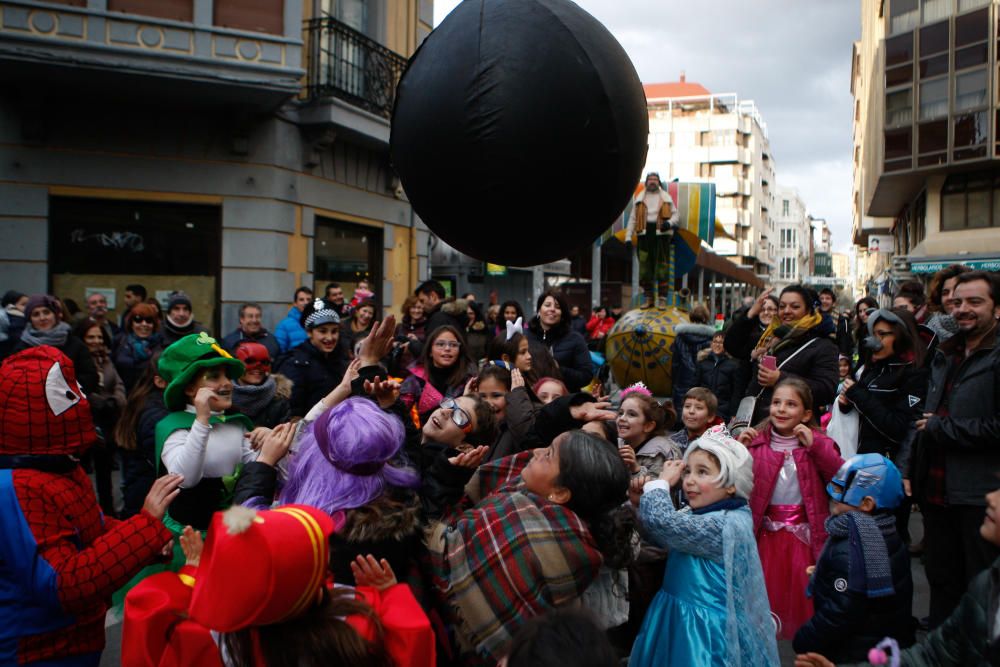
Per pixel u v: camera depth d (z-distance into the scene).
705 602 2.66
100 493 6.22
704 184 11.30
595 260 18.88
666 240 9.74
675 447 3.81
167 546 2.57
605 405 3.27
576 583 2.13
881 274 42.41
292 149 11.41
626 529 2.35
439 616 2.34
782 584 3.74
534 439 3.24
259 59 10.05
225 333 10.73
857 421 4.98
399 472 2.26
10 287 9.49
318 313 5.71
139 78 9.48
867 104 38.69
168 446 3.13
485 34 2.02
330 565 2.08
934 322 5.54
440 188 2.12
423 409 4.50
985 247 26.05
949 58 25.80
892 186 29.45
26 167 9.59
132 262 10.36
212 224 10.83
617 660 1.28
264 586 1.50
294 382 5.60
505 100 1.98
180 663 1.74
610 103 2.03
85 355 6.14
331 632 1.68
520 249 2.21
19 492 2.19
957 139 25.64
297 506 1.71
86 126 9.94
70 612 2.19
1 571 2.20
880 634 2.79
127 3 9.55
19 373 2.27
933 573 3.79
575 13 2.08
